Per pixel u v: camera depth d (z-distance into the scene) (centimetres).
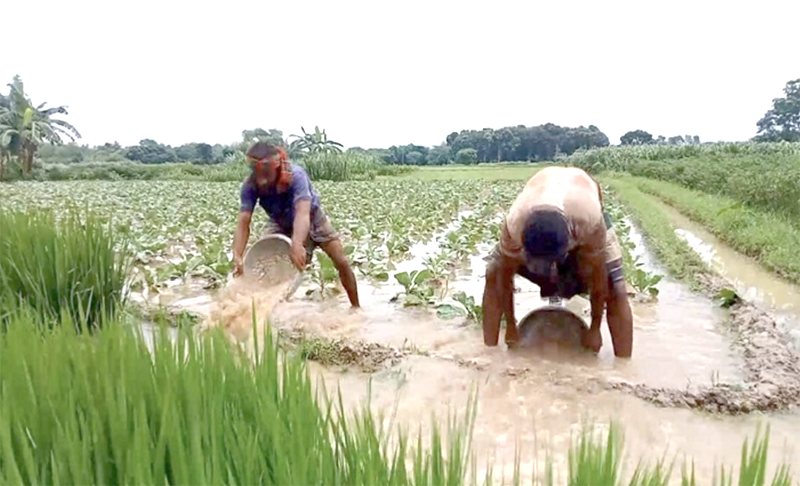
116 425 222
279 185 676
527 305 825
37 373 259
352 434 273
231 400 266
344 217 1678
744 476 212
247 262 627
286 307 757
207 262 991
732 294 793
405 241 1240
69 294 530
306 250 734
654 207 1812
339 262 762
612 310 566
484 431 435
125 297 599
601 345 590
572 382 512
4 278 506
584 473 217
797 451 417
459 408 470
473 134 9256
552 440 422
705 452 414
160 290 909
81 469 208
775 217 1448
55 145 5816
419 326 716
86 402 245
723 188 2125
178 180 4828
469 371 541
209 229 1502
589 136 8994
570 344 587
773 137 8662
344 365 565
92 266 548
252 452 220
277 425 233
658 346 638
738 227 1334
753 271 1063
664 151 5094
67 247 539
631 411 469
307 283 911
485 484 270
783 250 1074
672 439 431
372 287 922
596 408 473
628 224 1581
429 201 2180
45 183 4419
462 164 8200
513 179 3978
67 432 212
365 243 1320
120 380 244
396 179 4219
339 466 245
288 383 273
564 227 474
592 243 510
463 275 1020
